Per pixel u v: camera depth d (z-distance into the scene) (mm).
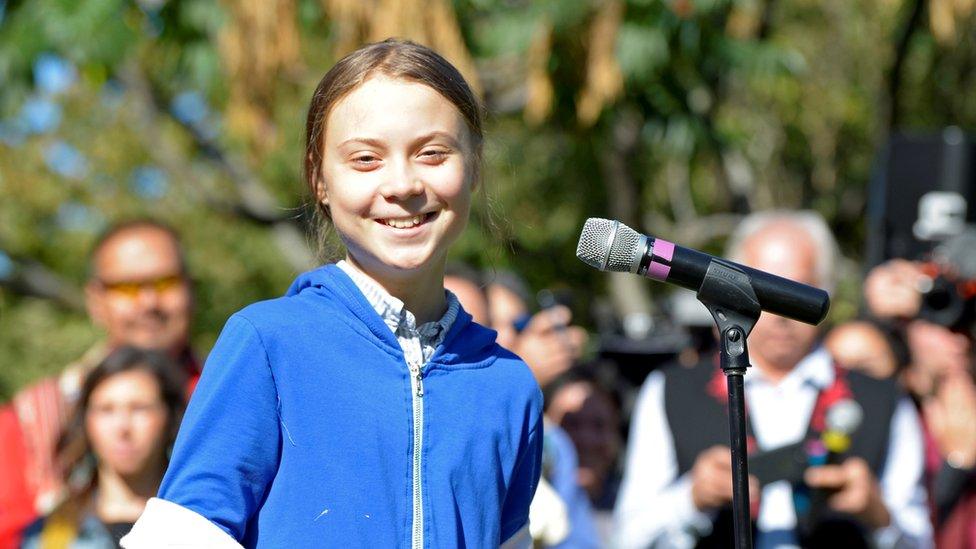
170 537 4574
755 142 27844
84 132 29828
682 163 16828
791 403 8875
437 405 4938
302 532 4645
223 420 4680
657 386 9281
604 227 5402
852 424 8422
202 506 4617
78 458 8047
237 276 32594
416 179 4867
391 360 4914
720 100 16250
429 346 5059
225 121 15281
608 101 14203
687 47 13906
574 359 11094
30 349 33844
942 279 10648
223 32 13242
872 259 12625
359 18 12750
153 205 31266
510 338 10266
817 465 8414
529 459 5250
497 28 13922
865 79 27812
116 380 7957
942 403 10070
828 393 8891
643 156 24547
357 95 4914
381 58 4973
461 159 4980
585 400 11078
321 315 4906
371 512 4703
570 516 9070
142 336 9328
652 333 15805
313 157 5207
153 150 25125
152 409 7980
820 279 9328
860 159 30641
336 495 4688
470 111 5059
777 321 8797
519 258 30141
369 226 4914
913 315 10773
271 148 13789
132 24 13914
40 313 34406
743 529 5289
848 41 27750
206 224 31906
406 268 4895
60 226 31641
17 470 8609
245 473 4676
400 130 4867
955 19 17438
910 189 12422
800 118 28953
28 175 30062
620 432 12297
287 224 23469
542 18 13594
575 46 13820
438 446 4887
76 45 13742
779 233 9281
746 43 14367
